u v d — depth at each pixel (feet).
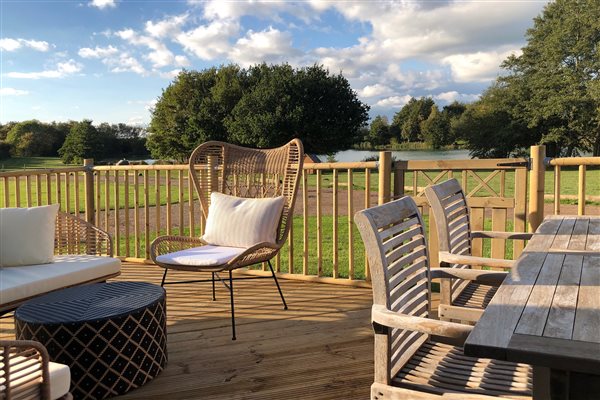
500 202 10.71
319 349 8.34
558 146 102.12
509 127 104.53
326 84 106.73
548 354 2.79
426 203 11.36
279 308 10.60
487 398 4.00
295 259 16.48
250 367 7.64
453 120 126.52
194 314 10.27
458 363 4.89
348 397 6.67
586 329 3.13
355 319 9.85
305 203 12.81
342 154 120.26
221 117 121.39
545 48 98.94
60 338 6.43
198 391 6.88
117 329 6.69
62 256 10.19
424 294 5.65
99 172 15.52
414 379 4.52
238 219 10.61
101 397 6.64
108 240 10.85
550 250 5.53
